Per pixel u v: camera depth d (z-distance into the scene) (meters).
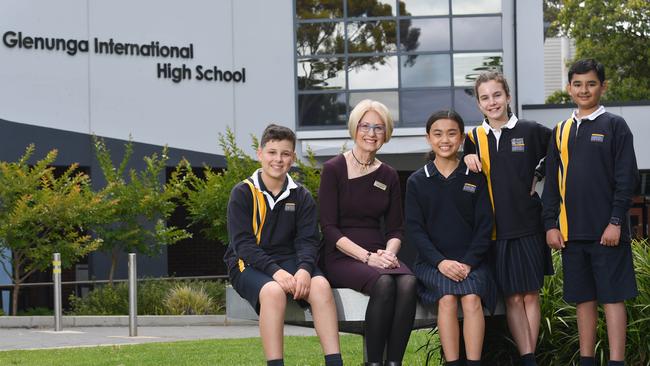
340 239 7.34
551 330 8.06
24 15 22.06
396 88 24.19
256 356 11.12
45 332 15.77
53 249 18.52
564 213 7.16
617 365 7.08
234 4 23.66
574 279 7.19
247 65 23.72
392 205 7.59
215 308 18.98
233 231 7.30
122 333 15.67
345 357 10.42
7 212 18.34
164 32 23.12
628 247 7.10
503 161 7.36
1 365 10.51
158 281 20.16
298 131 23.88
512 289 7.29
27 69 22.06
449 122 7.34
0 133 21.80
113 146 22.72
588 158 7.08
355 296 7.16
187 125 23.25
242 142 23.61
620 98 39.94
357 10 24.20
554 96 44.50
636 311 7.99
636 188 7.09
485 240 7.22
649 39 40.56
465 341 7.08
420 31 24.22
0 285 20.20
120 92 22.78
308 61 24.09
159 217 21.19
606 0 41.16
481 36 24.20
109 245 19.72
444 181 7.36
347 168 7.54
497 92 7.43
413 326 7.86
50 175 19.25
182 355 11.27
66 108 22.38
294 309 7.29
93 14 22.61
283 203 7.37
